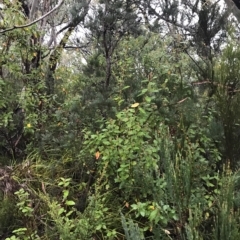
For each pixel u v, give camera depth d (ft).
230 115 12.82
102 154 12.52
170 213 10.30
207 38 16.69
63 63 21.48
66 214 11.44
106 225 12.02
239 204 10.06
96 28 15.49
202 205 10.59
